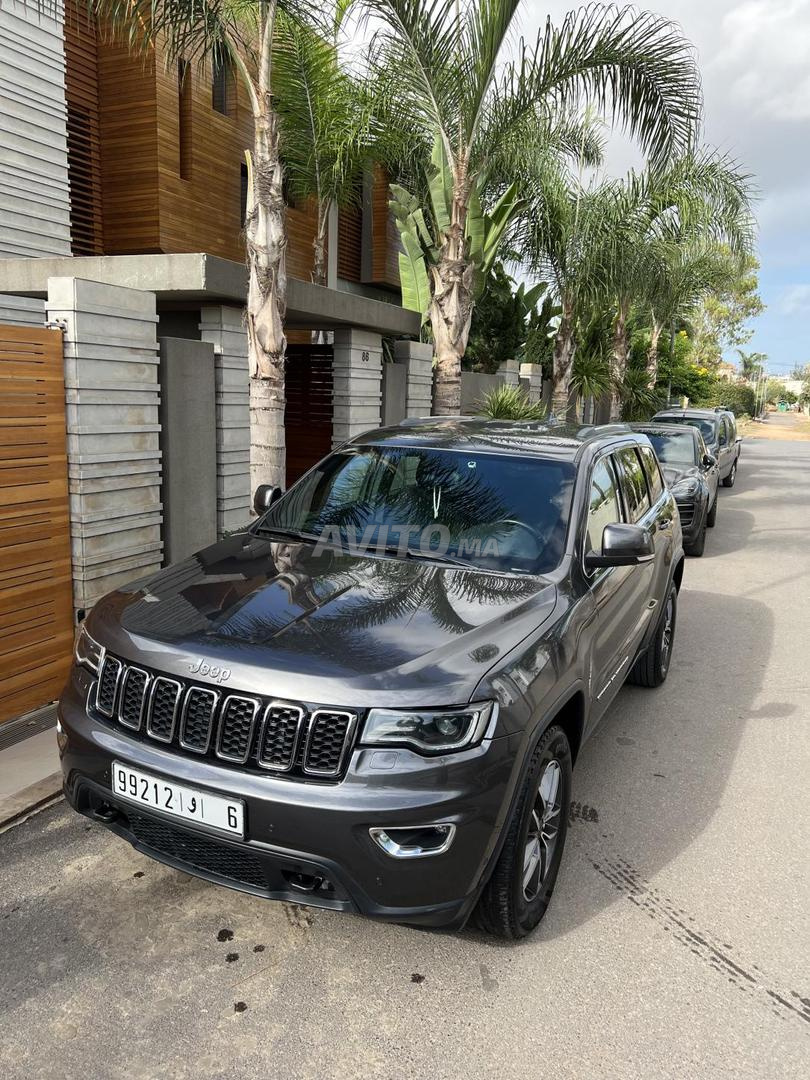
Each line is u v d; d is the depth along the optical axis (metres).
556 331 17.44
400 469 4.07
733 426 19.36
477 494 3.81
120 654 2.77
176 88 11.43
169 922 2.98
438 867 2.43
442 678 2.52
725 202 14.34
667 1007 2.66
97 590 5.12
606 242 13.46
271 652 2.60
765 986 2.79
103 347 4.98
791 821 3.91
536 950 2.92
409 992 2.68
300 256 15.50
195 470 6.30
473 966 2.82
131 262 6.74
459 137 9.22
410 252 12.43
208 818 2.50
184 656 2.64
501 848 2.59
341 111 9.95
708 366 65.56
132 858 3.35
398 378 10.48
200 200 12.14
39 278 7.12
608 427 4.97
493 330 17.62
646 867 3.49
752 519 14.05
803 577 9.40
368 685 2.45
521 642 2.82
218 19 5.96
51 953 2.79
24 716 4.65
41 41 8.77
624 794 4.13
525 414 12.45
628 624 4.23
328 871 2.39
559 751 3.07
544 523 3.63
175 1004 2.58
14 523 4.50
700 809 4.00
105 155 11.35
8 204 8.59
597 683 3.60
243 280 6.91
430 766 2.42
